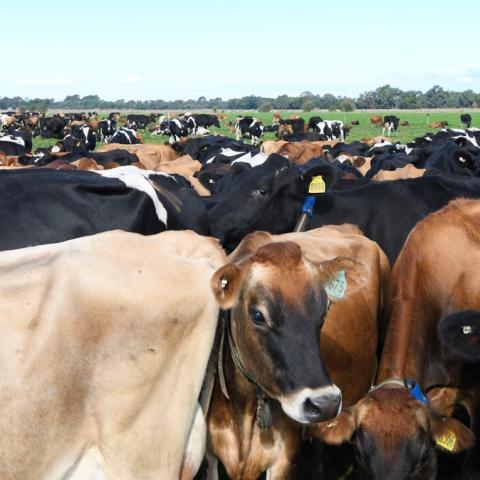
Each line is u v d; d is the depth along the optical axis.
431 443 5.88
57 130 73.56
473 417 7.64
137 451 5.19
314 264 5.67
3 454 4.78
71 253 5.14
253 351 5.50
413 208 10.62
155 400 5.21
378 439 5.64
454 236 7.68
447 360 7.35
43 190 8.36
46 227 8.10
